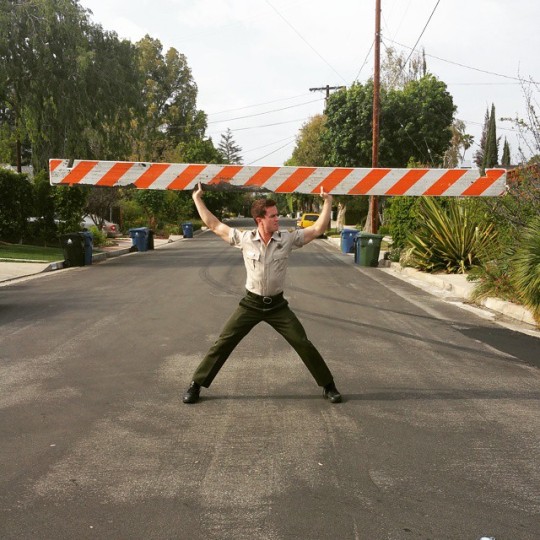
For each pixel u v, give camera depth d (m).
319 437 4.75
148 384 6.19
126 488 3.89
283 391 5.95
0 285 14.68
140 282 15.16
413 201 20.62
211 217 5.59
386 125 37.31
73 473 4.12
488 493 3.82
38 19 26.22
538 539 3.30
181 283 14.89
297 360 7.14
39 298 12.33
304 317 10.14
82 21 27.66
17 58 26.17
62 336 8.52
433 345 8.05
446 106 37.41
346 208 51.91
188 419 5.16
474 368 6.87
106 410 5.40
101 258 23.91
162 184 6.78
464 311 10.90
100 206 38.56
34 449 4.53
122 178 6.82
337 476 4.05
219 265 20.19
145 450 4.50
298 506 3.65
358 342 8.21
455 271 16.67
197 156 70.38
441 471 4.14
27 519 3.52
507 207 12.39
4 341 8.22
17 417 5.23
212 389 6.02
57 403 5.60
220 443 4.63
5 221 26.50
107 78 27.97
